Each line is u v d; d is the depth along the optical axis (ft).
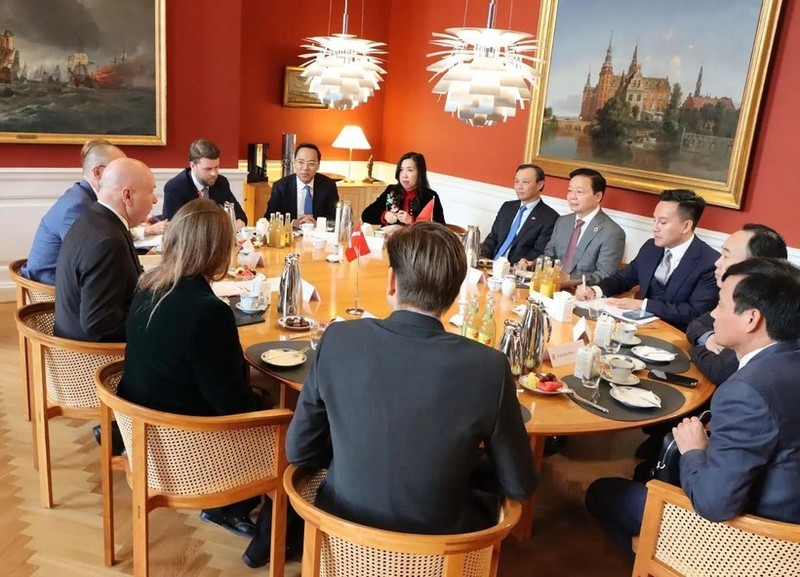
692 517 5.52
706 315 9.02
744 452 5.00
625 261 15.56
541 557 8.05
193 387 6.52
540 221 13.99
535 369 7.59
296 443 5.31
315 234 12.64
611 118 15.38
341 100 10.35
